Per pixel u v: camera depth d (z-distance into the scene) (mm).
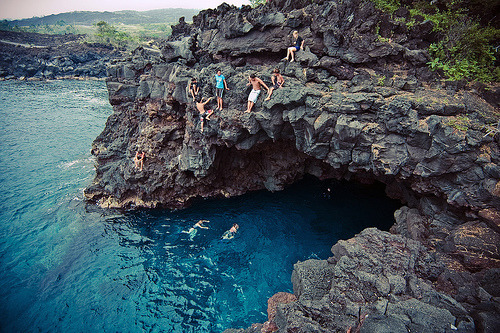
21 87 70062
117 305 14000
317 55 17234
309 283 11250
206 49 20031
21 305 13922
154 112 21656
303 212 20828
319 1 17234
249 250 17359
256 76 15969
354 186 23922
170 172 21062
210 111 17344
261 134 18188
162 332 12719
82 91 69625
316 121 14898
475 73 15289
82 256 17078
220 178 22609
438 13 16578
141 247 17797
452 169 12656
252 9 19500
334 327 8641
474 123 12617
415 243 11602
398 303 8633
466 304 8719
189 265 16344
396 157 13805
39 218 20625
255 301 14117
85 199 22859
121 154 23078
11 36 119562
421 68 15562
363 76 15891
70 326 12984
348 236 18422
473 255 10438
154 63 22609
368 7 16234
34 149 33531
